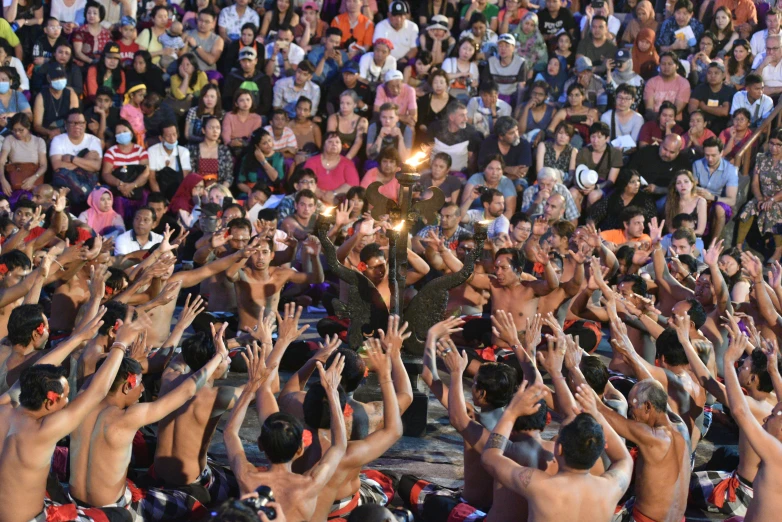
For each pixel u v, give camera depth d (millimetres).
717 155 15438
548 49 18141
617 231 14516
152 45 17297
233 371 10211
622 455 5965
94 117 16172
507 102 17188
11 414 6051
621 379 9172
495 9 18469
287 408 6570
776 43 17031
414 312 9070
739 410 6137
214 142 15867
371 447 6020
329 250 9031
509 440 6180
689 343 7512
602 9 17750
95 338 7668
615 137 16484
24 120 15203
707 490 7477
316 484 5523
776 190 15523
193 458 7027
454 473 8180
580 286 10344
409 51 17875
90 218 14484
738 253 11875
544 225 12516
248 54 16719
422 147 16141
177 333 8477
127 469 7164
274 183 15789
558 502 5543
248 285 10773
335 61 17562
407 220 8906
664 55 16781
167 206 14930
